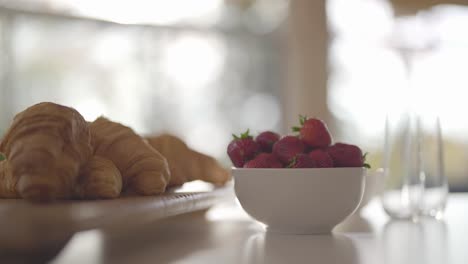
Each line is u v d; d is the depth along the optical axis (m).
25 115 0.64
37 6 2.63
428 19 3.35
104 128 0.79
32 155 0.60
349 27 3.31
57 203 0.62
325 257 0.61
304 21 3.21
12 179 0.65
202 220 0.91
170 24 3.03
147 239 0.73
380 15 3.34
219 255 0.62
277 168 0.76
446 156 3.16
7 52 2.56
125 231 0.80
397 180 0.94
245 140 0.80
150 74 2.97
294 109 3.22
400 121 0.94
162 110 3.01
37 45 2.63
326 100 3.20
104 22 2.82
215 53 3.17
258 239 0.72
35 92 2.63
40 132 0.62
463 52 3.33
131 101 2.91
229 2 3.18
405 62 3.36
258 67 3.27
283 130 3.25
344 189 0.75
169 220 0.88
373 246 0.68
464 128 3.19
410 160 0.94
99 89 2.81
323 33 3.20
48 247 0.52
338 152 0.78
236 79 3.22
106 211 0.57
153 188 0.74
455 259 0.60
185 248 0.66
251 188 0.76
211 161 1.06
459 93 3.28
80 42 2.75
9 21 2.56
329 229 0.77
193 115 3.10
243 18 3.25
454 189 3.14
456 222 0.90
